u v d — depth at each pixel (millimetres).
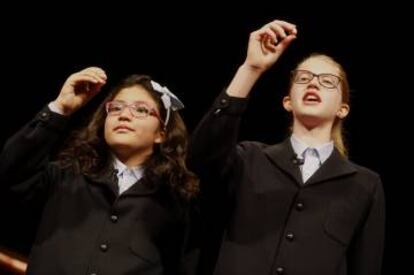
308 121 2871
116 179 2855
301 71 2934
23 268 3207
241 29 5176
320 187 2758
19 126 5504
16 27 5430
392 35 4910
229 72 5215
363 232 2783
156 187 2861
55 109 2773
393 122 4996
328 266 2635
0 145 5500
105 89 5270
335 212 2719
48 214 2799
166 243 2830
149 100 2961
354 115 5051
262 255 2656
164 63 5324
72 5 5359
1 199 2805
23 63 5469
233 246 2719
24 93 5488
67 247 2688
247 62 2695
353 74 5008
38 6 5383
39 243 2756
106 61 5359
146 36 5328
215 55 5246
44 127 2734
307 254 2645
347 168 2820
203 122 2684
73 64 5402
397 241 5000
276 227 2699
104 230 2734
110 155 2941
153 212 2812
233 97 2670
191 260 2900
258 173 2809
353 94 5020
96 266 2660
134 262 2693
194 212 2945
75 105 2797
